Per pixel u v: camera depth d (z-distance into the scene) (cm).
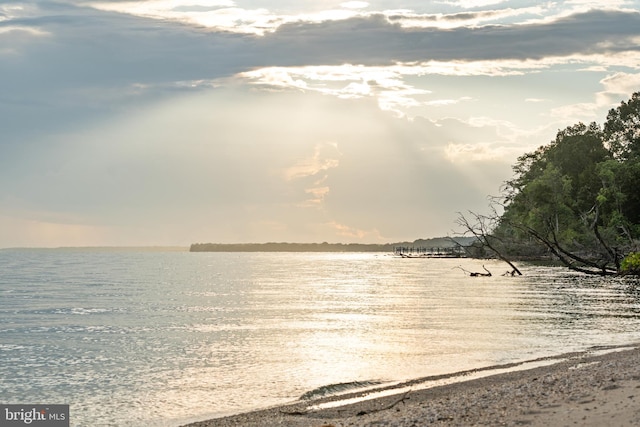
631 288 7162
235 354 3247
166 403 2239
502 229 15075
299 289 8375
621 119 16325
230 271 15375
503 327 4006
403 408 1847
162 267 19362
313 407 2022
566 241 12731
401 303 5988
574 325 4016
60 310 6097
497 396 1795
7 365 3098
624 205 12812
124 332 4350
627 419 1369
